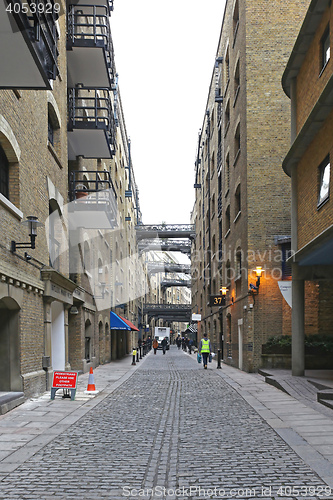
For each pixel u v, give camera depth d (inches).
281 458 208.8
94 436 255.1
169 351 1929.1
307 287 645.9
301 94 498.3
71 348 648.4
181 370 728.3
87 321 708.0
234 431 267.1
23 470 193.0
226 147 923.4
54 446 232.1
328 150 406.0
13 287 355.3
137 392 447.8
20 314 377.1
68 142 652.7
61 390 439.5
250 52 705.6
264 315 655.1
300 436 250.7
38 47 243.3
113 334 1032.8
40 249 431.5
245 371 673.0
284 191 678.5
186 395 426.0
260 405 358.9
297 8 711.1
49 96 481.7
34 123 418.6
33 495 164.7
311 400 377.1
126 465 200.8
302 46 465.7
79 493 167.0
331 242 408.5
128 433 263.4
